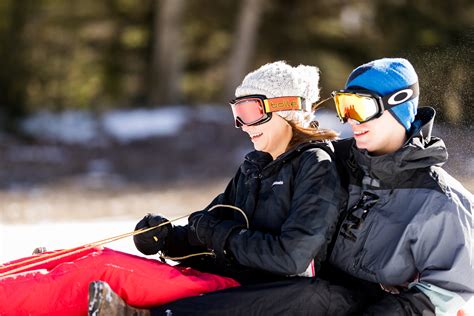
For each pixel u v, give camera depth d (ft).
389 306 25.27
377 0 167.32
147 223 28.53
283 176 27.27
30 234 57.00
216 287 26.84
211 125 138.10
